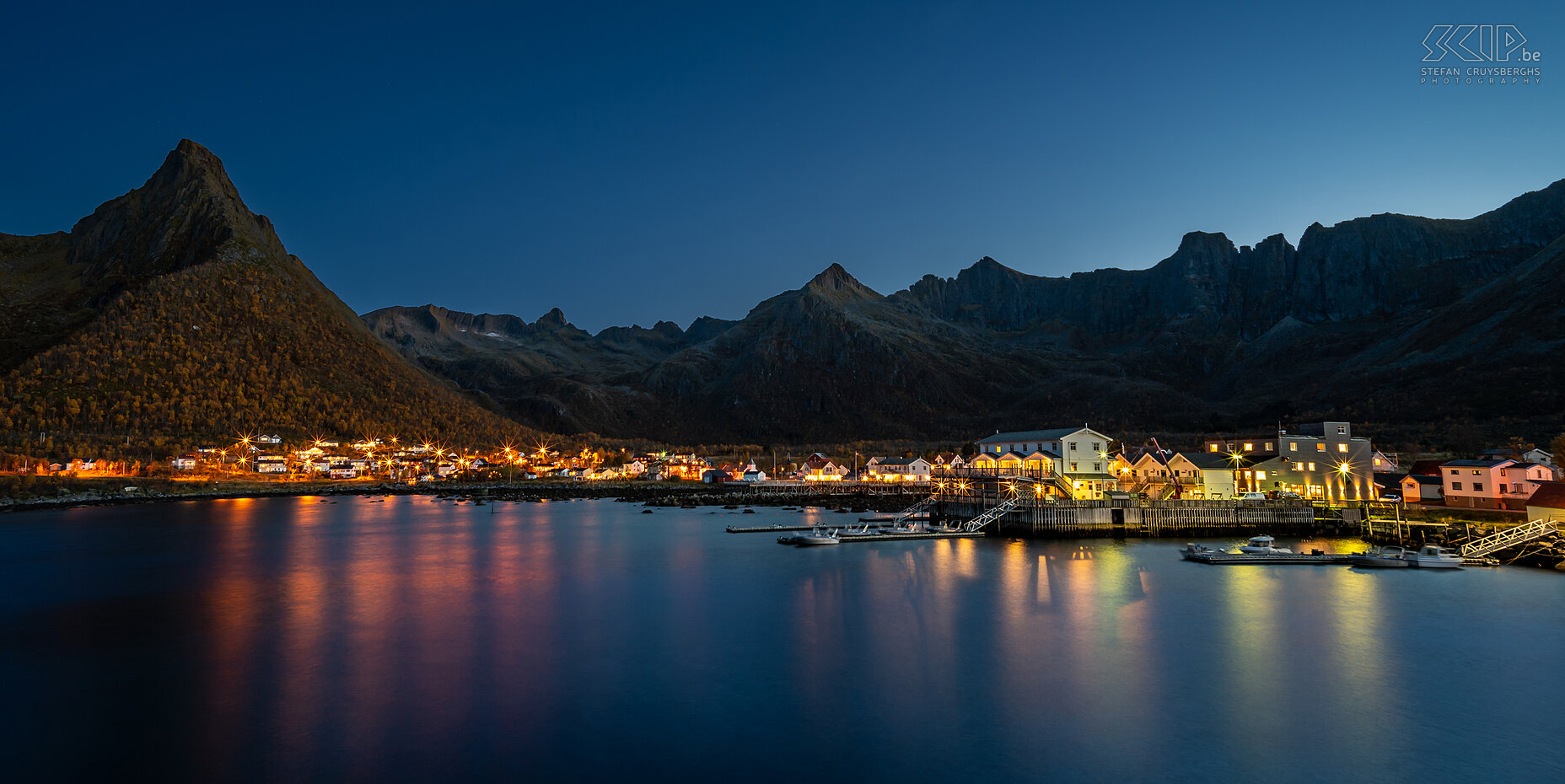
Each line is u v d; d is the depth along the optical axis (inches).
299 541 4082.2
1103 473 5162.4
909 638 1991.9
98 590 2664.9
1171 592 2541.8
